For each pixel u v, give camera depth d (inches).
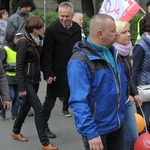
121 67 269.0
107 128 259.0
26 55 403.9
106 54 261.0
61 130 486.6
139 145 317.1
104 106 255.3
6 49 508.7
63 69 438.3
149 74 360.5
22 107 430.0
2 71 337.1
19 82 401.1
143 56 356.5
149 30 352.8
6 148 427.2
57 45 434.6
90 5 1715.1
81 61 251.8
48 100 444.1
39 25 403.2
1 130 486.3
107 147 284.5
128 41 315.0
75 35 440.5
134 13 512.7
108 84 255.3
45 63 430.3
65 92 442.3
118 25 312.7
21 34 506.3
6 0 1991.9
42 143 405.7
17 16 576.7
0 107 343.0
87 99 252.8
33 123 511.5
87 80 251.1
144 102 359.9
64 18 427.2
